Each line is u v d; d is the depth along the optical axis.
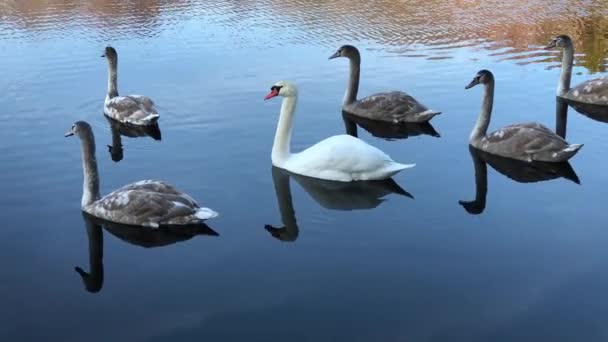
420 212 13.63
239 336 9.78
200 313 10.33
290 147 17.58
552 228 12.89
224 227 13.03
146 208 12.95
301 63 24.77
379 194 14.55
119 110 19.19
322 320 10.12
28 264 11.72
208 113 19.66
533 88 22.31
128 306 10.52
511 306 10.41
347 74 23.59
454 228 12.92
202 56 25.58
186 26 30.52
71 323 10.12
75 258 11.90
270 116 19.42
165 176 15.42
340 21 31.84
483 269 11.44
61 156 16.50
